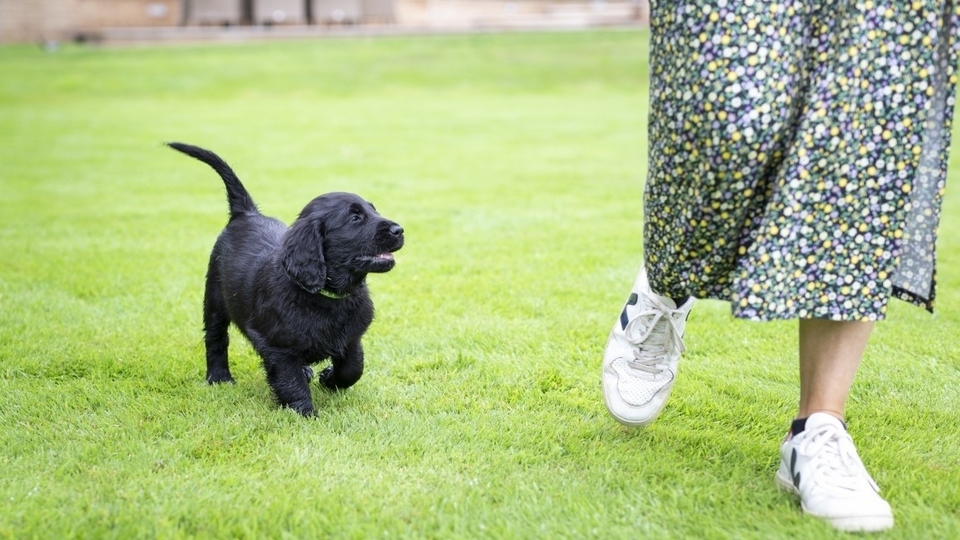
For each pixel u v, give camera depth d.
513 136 8.55
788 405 2.91
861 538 2.42
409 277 3.80
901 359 3.13
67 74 13.82
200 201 5.31
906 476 2.59
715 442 2.73
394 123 9.56
